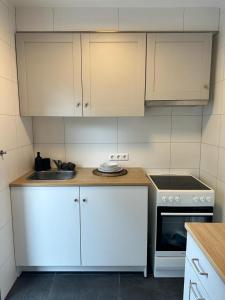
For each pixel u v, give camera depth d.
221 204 1.93
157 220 1.86
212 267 0.94
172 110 2.33
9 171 1.83
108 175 2.05
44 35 1.92
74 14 1.94
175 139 2.37
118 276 1.97
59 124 2.34
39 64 1.95
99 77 1.97
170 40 1.93
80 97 1.99
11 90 1.86
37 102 2.00
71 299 1.73
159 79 1.97
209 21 1.95
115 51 1.94
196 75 1.97
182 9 1.95
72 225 1.89
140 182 1.84
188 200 1.83
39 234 1.90
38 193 1.85
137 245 1.92
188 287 1.22
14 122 1.92
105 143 2.37
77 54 1.94
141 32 1.94
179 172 2.39
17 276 1.96
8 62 1.81
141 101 1.99
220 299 0.88
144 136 2.36
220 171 1.95
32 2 1.85
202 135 2.34
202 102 2.03
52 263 1.94
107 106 2.00
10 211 1.85
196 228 1.19
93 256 1.93
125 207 1.87
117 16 1.94
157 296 1.76
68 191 1.85
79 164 2.38
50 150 2.37
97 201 1.86
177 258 1.91
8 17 1.81
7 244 1.79
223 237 1.10
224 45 1.87
